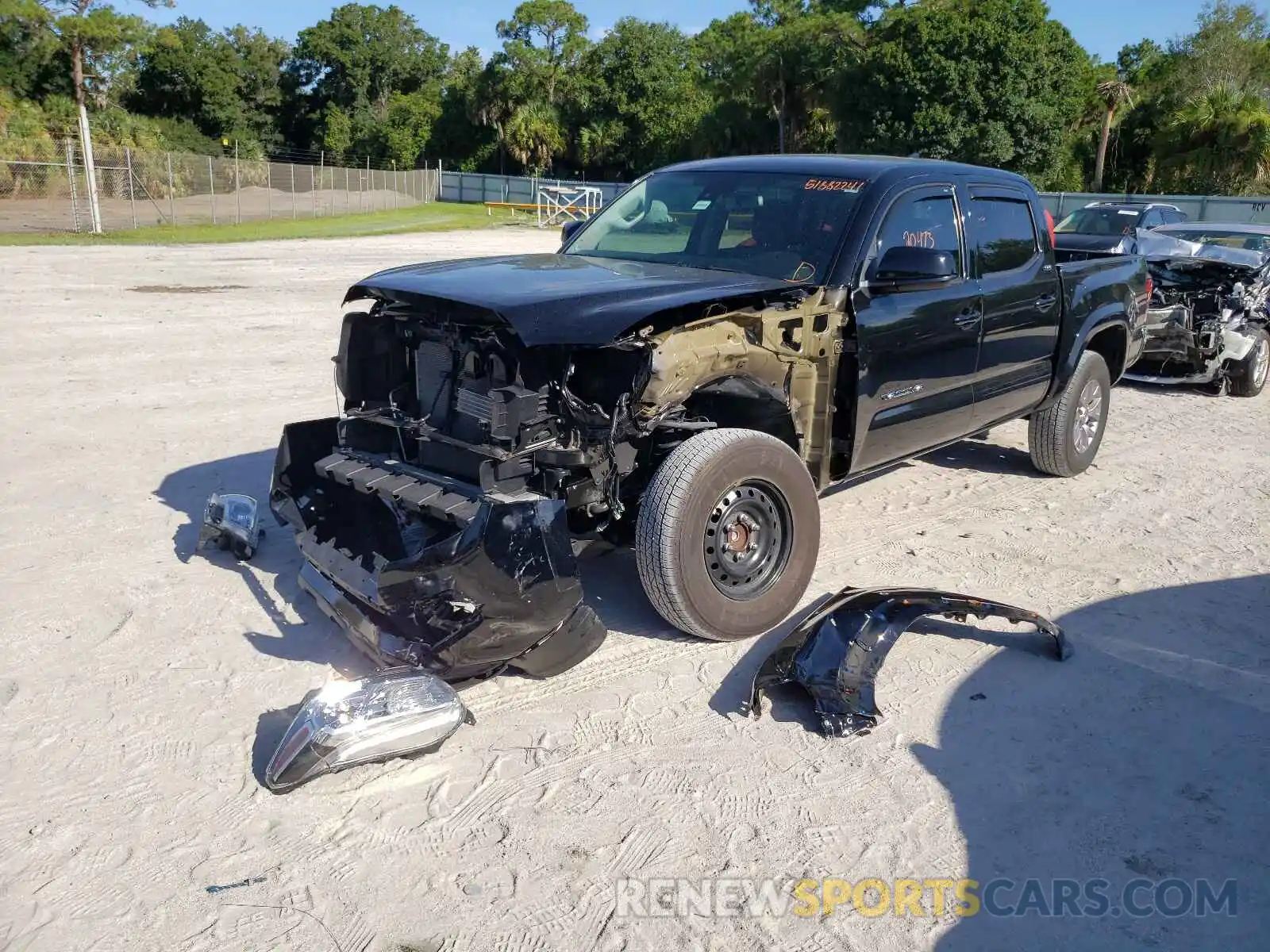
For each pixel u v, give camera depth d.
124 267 19.69
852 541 5.67
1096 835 3.17
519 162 72.12
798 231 4.89
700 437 4.08
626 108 66.69
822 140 55.22
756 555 4.36
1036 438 6.78
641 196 5.66
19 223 31.94
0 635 4.33
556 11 67.06
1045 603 4.88
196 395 8.73
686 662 4.22
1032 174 44.66
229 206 40.47
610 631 4.50
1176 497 6.63
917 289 4.92
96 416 7.95
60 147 40.53
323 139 78.62
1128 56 57.94
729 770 3.48
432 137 75.50
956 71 42.78
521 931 2.74
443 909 2.81
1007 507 6.33
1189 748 3.65
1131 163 51.50
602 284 4.23
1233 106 43.50
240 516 5.15
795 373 4.44
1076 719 3.84
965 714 3.87
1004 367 5.78
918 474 7.00
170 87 76.38
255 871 2.95
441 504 3.89
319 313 13.80
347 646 4.31
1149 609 4.82
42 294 14.94
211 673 4.07
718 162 5.72
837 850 3.09
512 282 4.23
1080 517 6.16
